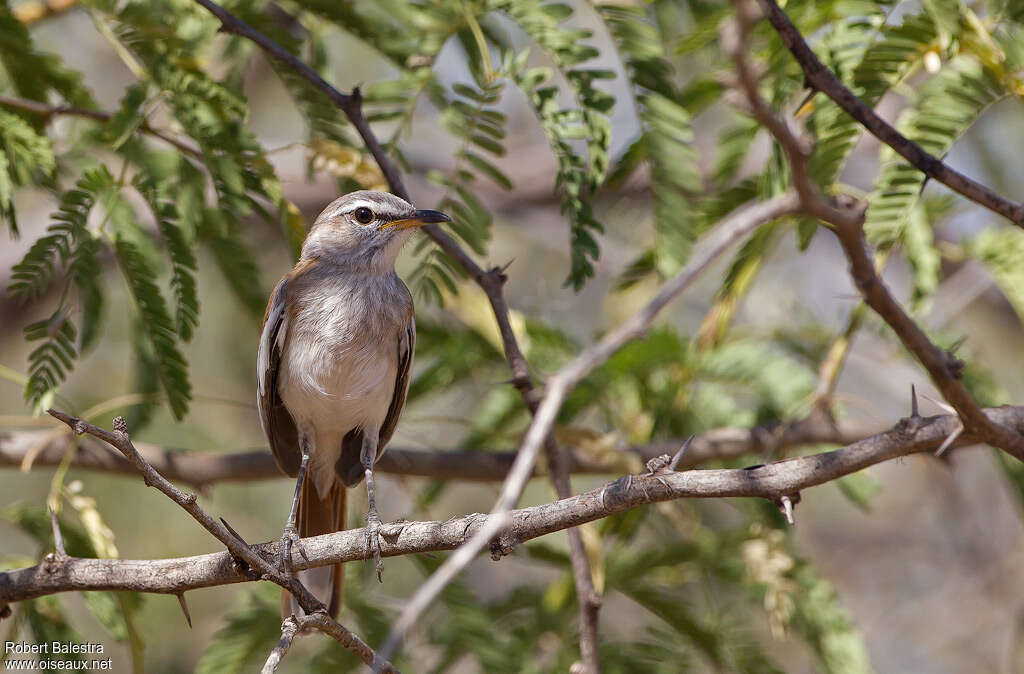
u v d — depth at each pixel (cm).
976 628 1811
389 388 1054
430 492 1162
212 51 1142
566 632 1080
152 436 1406
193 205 908
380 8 966
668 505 1100
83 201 827
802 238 812
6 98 910
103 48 1546
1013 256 1006
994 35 798
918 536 1986
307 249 1069
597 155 877
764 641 1433
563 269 1784
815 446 1100
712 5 1045
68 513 1017
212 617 1484
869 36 798
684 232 875
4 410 1558
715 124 1380
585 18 1083
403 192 915
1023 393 1541
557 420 1121
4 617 755
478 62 962
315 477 1072
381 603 1063
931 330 1103
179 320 859
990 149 1567
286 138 1620
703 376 1134
